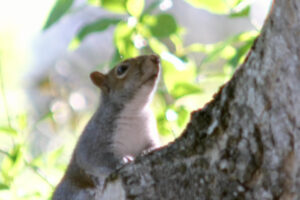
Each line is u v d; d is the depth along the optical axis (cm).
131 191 305
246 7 321
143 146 321
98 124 321
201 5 322
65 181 322
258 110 300
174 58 323
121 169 306
